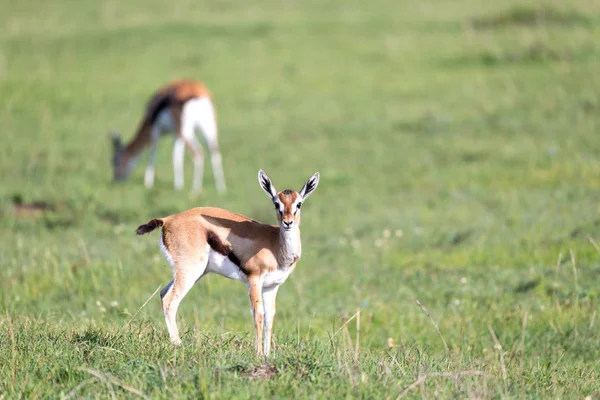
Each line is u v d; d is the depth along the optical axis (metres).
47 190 54.81
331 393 20.25
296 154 65.31
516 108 72.62
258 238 26.14
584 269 38.12
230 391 19.70
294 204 25.64
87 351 23.44
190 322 32.41
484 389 21.20
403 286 37.44
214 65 93.81
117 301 35.19
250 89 85.06
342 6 124.12
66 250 42.31
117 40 104.69
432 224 47.38
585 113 69.69
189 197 54.62
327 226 48.22
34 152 65.19
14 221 48.50
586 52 86.31
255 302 25.86
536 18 100.06
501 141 65.06
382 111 75.81
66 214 50.31
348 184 57.66
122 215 50.16
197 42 102.75
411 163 61.47
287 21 111.75
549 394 22.62
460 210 49.78
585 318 33.09
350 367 21.98
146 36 105.88
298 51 98.12
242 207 52.00
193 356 22.80
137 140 59.06
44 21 118.31
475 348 30.39
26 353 23.05
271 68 92.06
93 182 58.34
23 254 41.59
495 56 89.38
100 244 43.78
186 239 26.30
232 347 24.73
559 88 76.19
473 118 71.38
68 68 94.62
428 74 86.56
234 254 26.19
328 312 34.72
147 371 21.34
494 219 47.31
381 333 32.31
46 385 20.89
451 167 59.66
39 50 101.75
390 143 66.88
